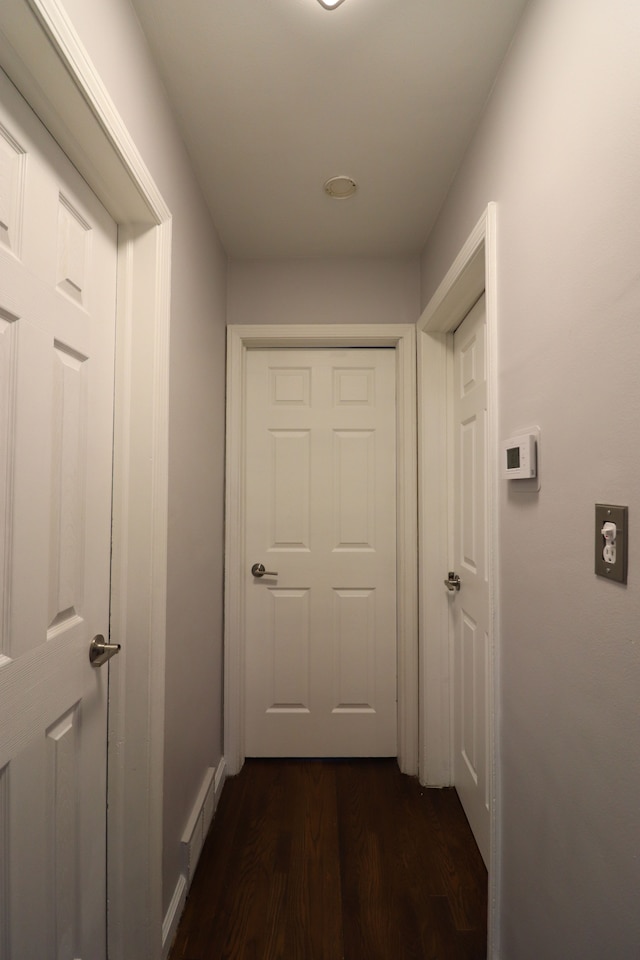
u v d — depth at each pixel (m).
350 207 1.79
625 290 0.70
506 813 1.13
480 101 1.31
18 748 0.79
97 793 1.08
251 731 2.15
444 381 2.01
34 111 0.81
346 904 1.39
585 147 0.80
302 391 2.19
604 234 0.75
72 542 0.97
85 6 0.83
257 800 1.86
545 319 0.95
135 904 1.14
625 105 0.70
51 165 0.87
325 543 2.18
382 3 1.03
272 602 2.19
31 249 0.81
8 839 0.77
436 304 1.78
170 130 1.31
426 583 1.98
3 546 0.75
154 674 1.16
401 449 2.10
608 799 0.74
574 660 0.84
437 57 1.17
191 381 1.53
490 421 1.21
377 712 2.15
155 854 1.16
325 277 2.14
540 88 0.97
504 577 1.15
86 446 1.03
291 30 1.10
